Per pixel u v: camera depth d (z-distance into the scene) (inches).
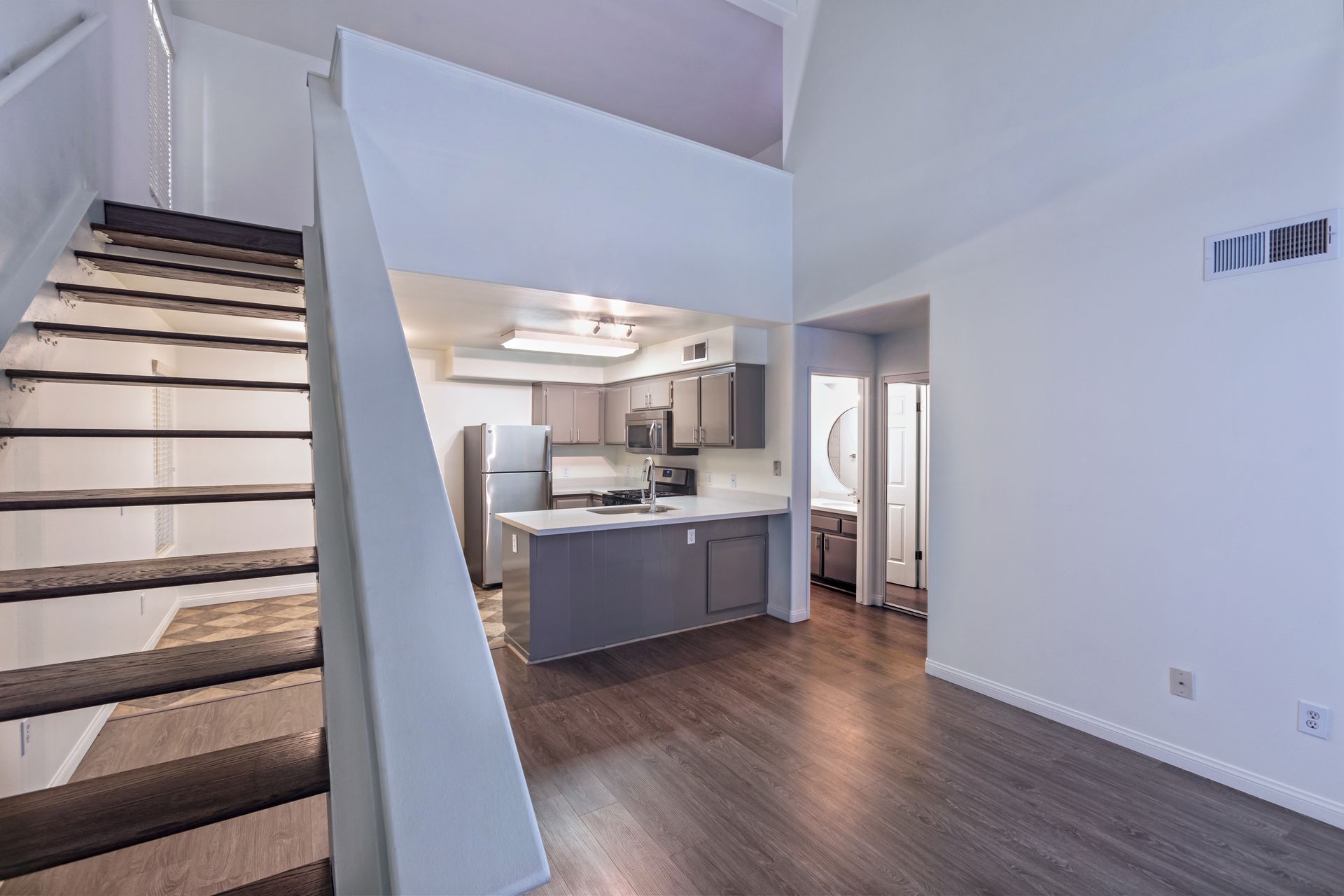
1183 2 96.7
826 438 246.7
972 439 127.1
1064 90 111.9
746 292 163.6
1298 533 86.7
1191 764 96.7
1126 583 104.6
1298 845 79.4
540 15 171.3
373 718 31.6
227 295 123.7
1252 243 90.0
